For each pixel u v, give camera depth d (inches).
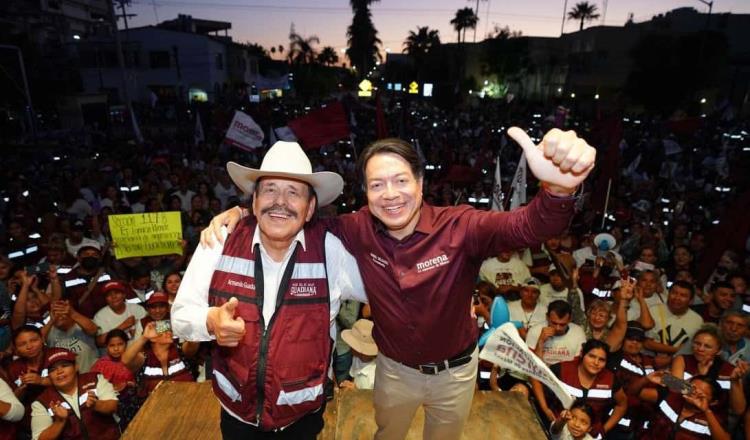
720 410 149.1
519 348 85.0
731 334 180.2
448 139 933.2
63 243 257.1
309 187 72.5
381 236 70.9
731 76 1520.7
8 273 229.1
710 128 1074.1
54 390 148.0
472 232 66.9
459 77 2242.9
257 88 2273.6
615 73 1825.8
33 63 1058.1
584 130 1007.0
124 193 449.7
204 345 186.1
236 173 72.2
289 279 69.2
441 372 76.0
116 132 1176.8
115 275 243.1
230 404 69.8
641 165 717.9
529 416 113.9
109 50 1576.0
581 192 59.0
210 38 1670.8
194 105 1428.4
